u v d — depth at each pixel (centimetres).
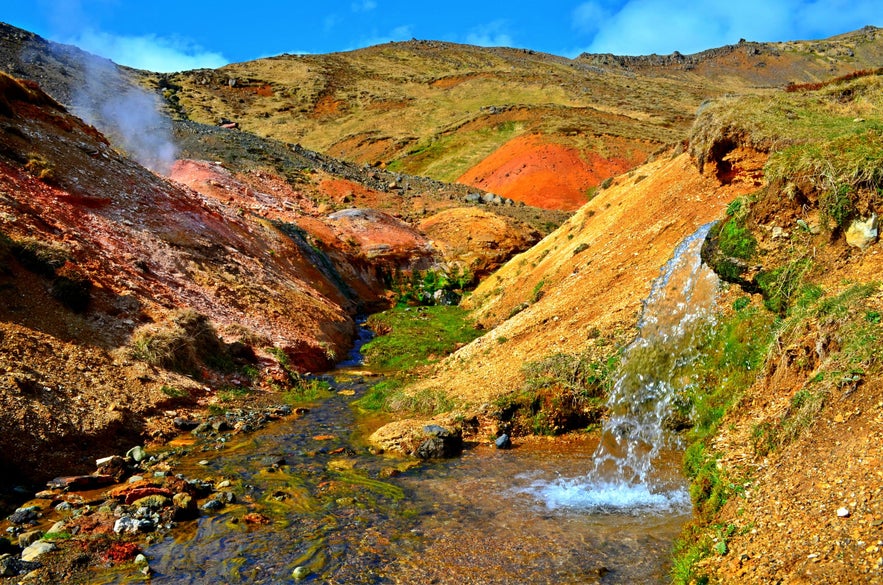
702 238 1177
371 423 1242
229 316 1827
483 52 16850
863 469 518
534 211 5009
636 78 15000
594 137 7731
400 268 3675
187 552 683
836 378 608
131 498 816
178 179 3741
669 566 609
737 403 794
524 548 668
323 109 11119
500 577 608
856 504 492
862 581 434
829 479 536
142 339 1382
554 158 7169
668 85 13712
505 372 1277
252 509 800
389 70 13862
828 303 720
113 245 1777
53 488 866
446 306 3180
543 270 2280
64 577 627
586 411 1104
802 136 1166
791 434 617
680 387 991
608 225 1962
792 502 546
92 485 887
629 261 1508
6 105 2058
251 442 1112
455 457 1006
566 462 959
